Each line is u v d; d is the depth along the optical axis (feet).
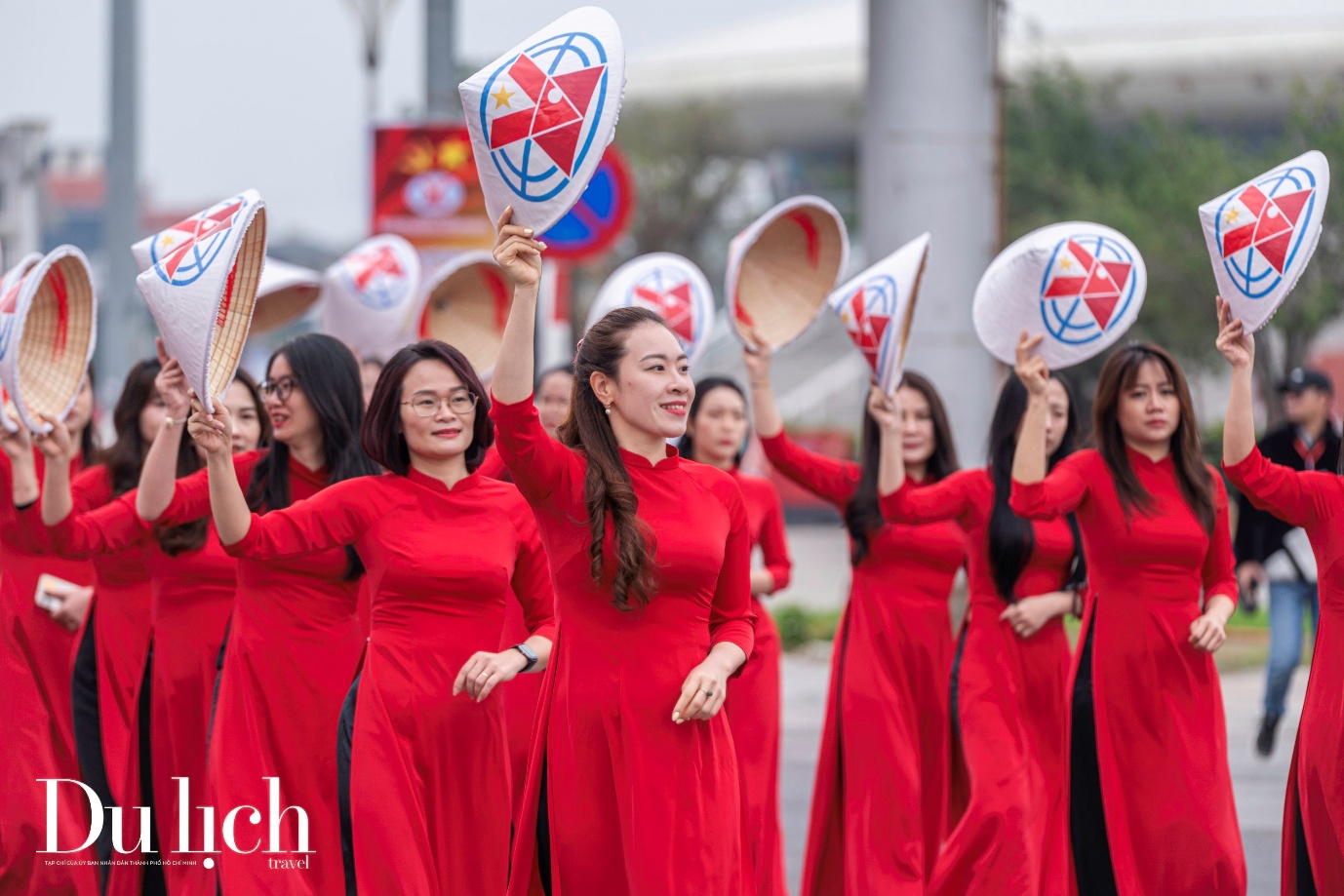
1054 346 35.94
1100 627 33.78
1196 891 32.91
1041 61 130.62
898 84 62.95
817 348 187.01
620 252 193.06
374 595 28.71
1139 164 123.95
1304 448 51.39
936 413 39.04
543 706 25.34
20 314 29.78
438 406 28.37
